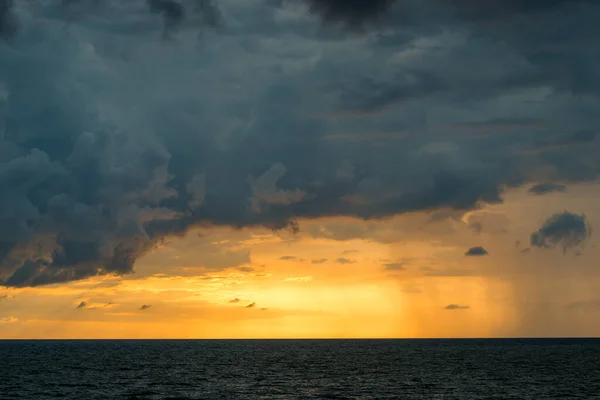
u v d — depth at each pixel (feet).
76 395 296.92
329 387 333.42
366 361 582.76
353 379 380.37
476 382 358.23
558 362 550.36
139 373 430.20
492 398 284.61
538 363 535.19
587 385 340.39
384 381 366.63
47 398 284.61
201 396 295.69
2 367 488.44
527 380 370.12
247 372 440.86
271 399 283.79
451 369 463.42
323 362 568.41
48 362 568.41
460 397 288.92
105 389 322.96
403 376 400.67
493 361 570.05
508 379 376.48
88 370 458.91
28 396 292.20
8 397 288.30
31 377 393.70
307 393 306.76
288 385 345.72
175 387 335.26
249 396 294.87
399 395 297.12
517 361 567.18
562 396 291.99
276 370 461.37
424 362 558.15
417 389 322.14
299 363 553.64
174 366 510.99
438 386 337.11
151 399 283.59
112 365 522.47
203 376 406.00
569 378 382.42
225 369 472.03
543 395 295.89
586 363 532.73
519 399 281.33
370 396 293.02
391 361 580.30
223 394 303.27
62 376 402.52
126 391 314.76
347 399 282.56
